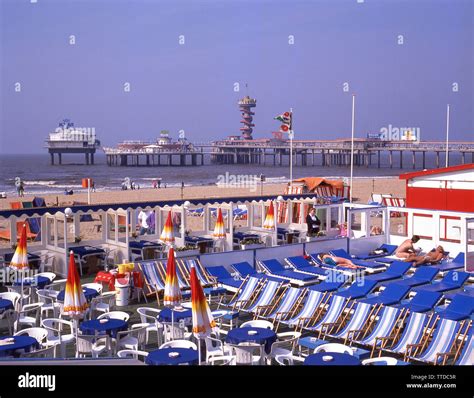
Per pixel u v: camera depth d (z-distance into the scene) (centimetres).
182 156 13600
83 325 987
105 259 1767
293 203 2406
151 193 5288
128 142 13300
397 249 1850
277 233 2164
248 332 928
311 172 11212
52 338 1012
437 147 9500
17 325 1170
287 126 3048
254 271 1552
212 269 1527
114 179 8419
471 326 1061
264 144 14650
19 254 1195
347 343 1092
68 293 941
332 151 13075
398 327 1112
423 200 2159
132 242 1892
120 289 1394
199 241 1945
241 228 2170
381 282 1466
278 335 1003
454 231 1978
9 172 10088
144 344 1064
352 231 2114
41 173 9950
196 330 827
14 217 1672
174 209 1952
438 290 1362
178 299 995
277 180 7862
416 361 977
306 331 1181
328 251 1867
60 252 1706
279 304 1350
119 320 1016
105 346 967
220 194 5128
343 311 1148
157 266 1502
